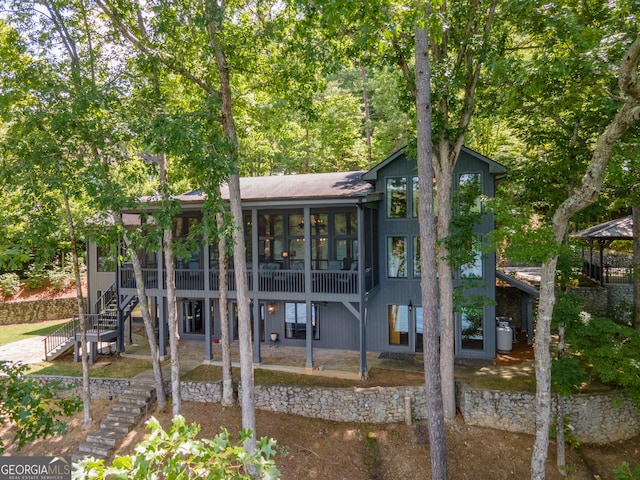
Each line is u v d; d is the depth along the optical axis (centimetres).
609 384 1206
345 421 1197
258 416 1219
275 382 1299
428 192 919
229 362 1260
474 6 1057
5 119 1005
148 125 918
